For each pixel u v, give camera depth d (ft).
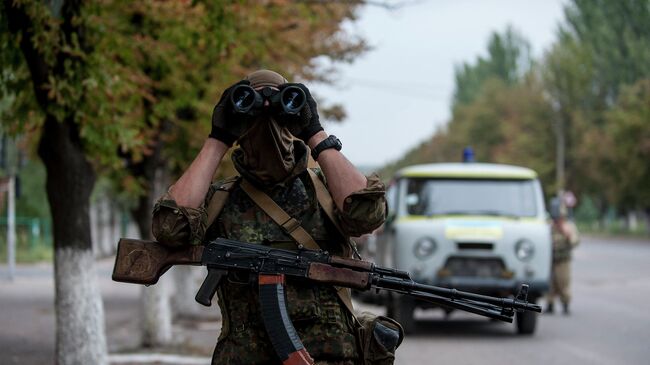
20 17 49.85
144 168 78.28
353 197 23.34
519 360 72.28
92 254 56.44
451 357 73.87
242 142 23.93
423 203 90.58
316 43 88.12
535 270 87.35
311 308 23.73
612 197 407.85
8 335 88.69
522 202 90.63
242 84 22.85
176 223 23.31
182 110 75.87
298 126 23.89
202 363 69.21
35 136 73.31
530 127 486.79
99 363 56.03
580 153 423.64
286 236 24.12
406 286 23.58
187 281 104.94
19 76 54.34
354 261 23.61
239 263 23.65
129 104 57.77
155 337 78.48
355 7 81.97
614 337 86.79
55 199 55.42
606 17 447.42
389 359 24.54
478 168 93.91
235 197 24.53
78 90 51.57
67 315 55.83
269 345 23.90
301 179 24.73
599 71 454.40
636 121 357.41
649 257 239.91
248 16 63.67
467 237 86.84
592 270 187.93
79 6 52.21
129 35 61.36
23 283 165.07
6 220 247.70
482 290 86.79
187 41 62.39
